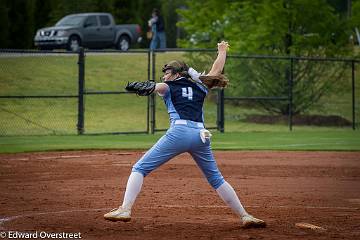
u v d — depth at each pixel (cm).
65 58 9100
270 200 3019
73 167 4128
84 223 2434
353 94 7269
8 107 7725
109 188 3331
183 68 2300
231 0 9138
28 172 3900
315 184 3550
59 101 8062
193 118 2259
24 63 8725
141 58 9569
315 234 2270
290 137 6312
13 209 2728
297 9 8112
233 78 7781
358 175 3922
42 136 6238
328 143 5775
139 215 2611
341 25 8288
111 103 8175
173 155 2264
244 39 8344
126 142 5650
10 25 9925
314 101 7981
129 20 11900
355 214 2680
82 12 11188
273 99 7019
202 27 8931
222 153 4978
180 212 2683
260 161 4531
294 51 8106
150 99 7200
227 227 2377
